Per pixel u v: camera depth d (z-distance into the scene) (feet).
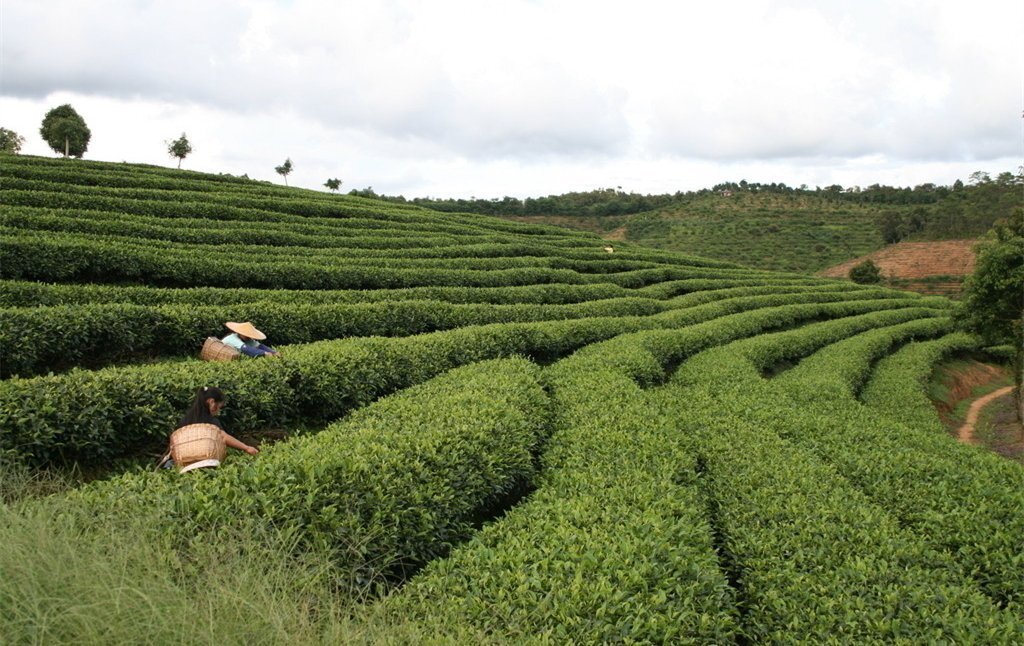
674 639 18.54
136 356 47.78
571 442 36.42
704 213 473.26
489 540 24.57
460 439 30.25
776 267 338.34
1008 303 85.66
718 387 59.88
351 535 22.06
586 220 485.97
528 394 41.45
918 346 117.29
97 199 95.40
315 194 157.69
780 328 115.85
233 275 75.00
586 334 75.41
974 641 20.21
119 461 31.42
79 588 14.64
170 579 16.87
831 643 20.38
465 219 170.30
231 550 18.61
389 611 19.65
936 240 327.47
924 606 21.94
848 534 27.32
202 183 131.54
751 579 24.84
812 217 435.53
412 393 41.63
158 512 19.97
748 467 35.68
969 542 29.58
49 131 190.60
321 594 18.44
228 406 35.55
